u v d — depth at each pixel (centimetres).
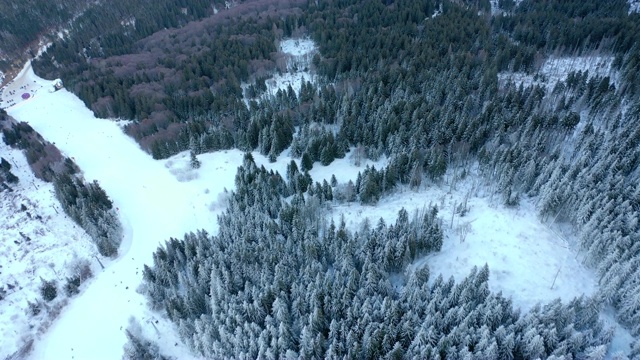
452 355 5569
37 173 11800
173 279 7912
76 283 8600
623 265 6412
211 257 7894
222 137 11900
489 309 5894
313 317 6284
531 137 9775
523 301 6781
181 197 10481
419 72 13350
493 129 10256
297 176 9712
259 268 7481
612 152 8575
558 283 7038
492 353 5438
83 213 9412
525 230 8012
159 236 9569
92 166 12212
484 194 9088
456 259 7631
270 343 6309
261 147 11556
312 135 11112
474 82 12625
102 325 7844
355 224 8781
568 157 9581
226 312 6869
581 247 7350
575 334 5462
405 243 7294
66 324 7994
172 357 7131
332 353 5831
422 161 9681
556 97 11631
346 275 7131
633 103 10069
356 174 10300
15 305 8319
